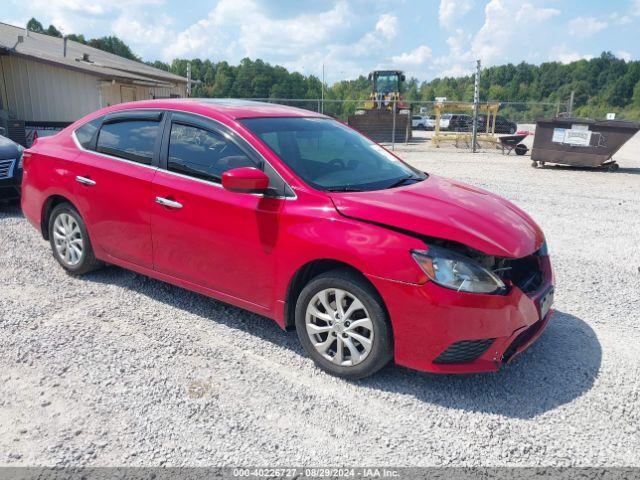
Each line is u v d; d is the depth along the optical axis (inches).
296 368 136.2
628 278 213.6
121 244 173.3
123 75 800.3
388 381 131.1
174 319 162.9
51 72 701.9
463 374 135.1
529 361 142.3
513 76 5295.3
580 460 103.8
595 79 4879.4
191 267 155.9
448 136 976.3
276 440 107.9
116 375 130.0
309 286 132.3
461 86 5280.5
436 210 127.9
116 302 174.1
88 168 177.6
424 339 118.1
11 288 182.7
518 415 118.2
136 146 169.2
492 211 137.5
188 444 106.0
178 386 126.0
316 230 128.1
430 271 115.7
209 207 146.8
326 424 113.6
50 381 126.6
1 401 118.3
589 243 270.7
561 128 586.2
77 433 108.3
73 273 195.6
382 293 119.6
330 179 141.7
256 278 141.9
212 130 153.4
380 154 172.1
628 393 127.6
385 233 120.8
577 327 164.7
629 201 396.8
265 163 140.7
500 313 117.8
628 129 556.7
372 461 102.5
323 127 170.2
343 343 129.8
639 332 161.9
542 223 315.9
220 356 141.1
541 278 138.5
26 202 203.9
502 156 774.5
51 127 674.8
